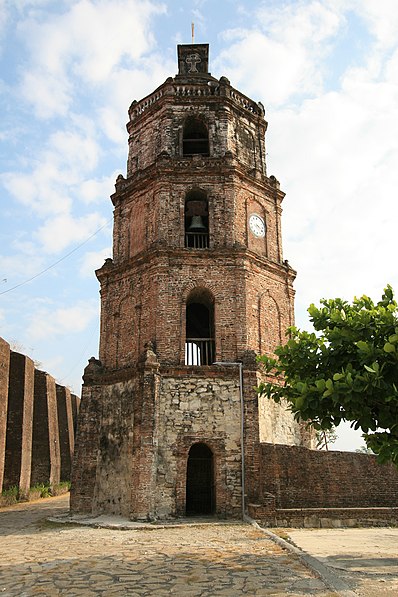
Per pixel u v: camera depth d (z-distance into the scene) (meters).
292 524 20.58
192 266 25.36
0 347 34.47
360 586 10.51
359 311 12.52
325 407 11.21
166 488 21.80
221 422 22.84
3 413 34.28
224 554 14.30
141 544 16.06
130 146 30.84
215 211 26.78
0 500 31.75
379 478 22.94
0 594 10.45
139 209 28.11
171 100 29.09
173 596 10.11
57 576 11.95
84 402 24.98
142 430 21.89
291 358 12.77
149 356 23.05
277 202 29.47
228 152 27.58
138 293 26.02
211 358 25.92
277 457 21.81
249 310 25.16
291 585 10.83
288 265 28.27
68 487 47.25
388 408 10.55
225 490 21.89
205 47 32.94
